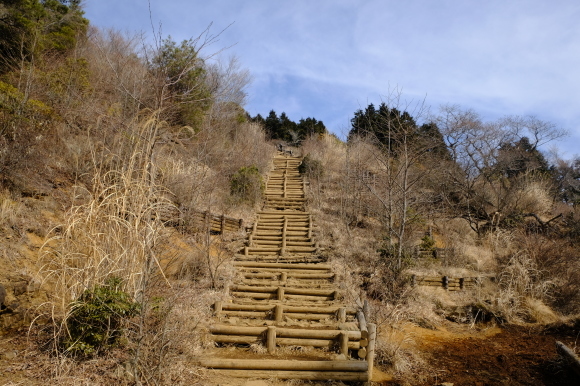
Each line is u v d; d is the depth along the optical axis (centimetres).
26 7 1115
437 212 1531
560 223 1809
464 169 1792
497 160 1903
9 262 537
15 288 501
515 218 1578
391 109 1155
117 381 423
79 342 447
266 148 2314
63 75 1077
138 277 504
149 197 519
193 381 463
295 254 1067
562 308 903
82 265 511
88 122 938
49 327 495
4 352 441
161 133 663
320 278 898
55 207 736
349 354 581
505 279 965
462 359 625
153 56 884
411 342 678
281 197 1628
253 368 506
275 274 890
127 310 461
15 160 712
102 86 1122
